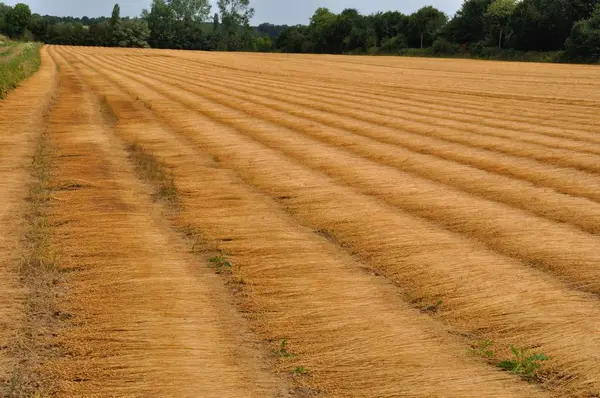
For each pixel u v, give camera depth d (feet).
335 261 23.34
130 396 14.42
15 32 338.34
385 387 14.97
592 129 57.93
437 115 67.82
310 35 339.36
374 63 189.67
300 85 107.04
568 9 215.92
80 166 37.96
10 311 18.26
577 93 94.27
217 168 39.17
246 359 16.24
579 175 38.29
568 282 21.63
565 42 205.36
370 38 302.86
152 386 14.83
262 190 33.88
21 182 33.40
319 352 16.60
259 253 24.00
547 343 17.17
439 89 101.40
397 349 16.80
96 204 29.91
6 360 15.69
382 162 41.73
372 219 28.43
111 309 18.76
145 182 34.99
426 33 280.51
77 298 19.45
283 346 16.65
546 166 40.91
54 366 15.55
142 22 341.62
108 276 21.24
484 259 23.56
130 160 40.70
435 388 14.94
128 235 25.58
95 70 130.11
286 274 21.95
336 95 89.86
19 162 38.37
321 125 58.59
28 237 24.77
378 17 320.50
